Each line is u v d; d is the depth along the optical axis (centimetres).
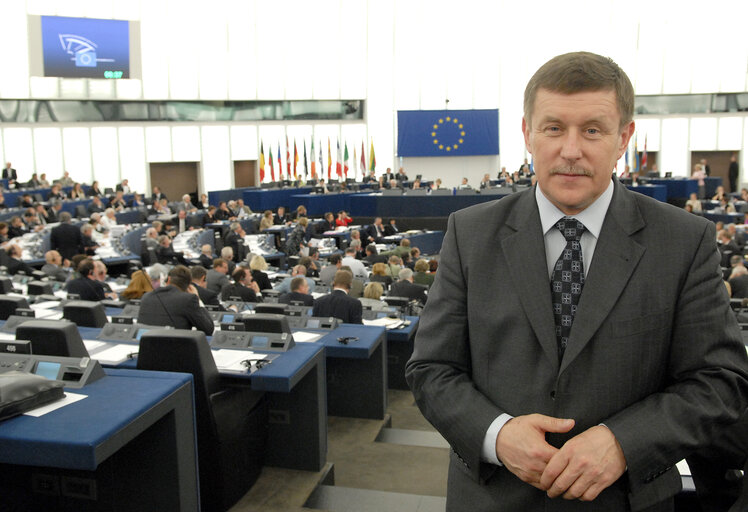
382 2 2108
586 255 113
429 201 1599
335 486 321
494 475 114
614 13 2095
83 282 554
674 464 106
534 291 112
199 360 246
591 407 107
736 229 1166
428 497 304
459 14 2142
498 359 114
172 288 372
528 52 2150
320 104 2119
